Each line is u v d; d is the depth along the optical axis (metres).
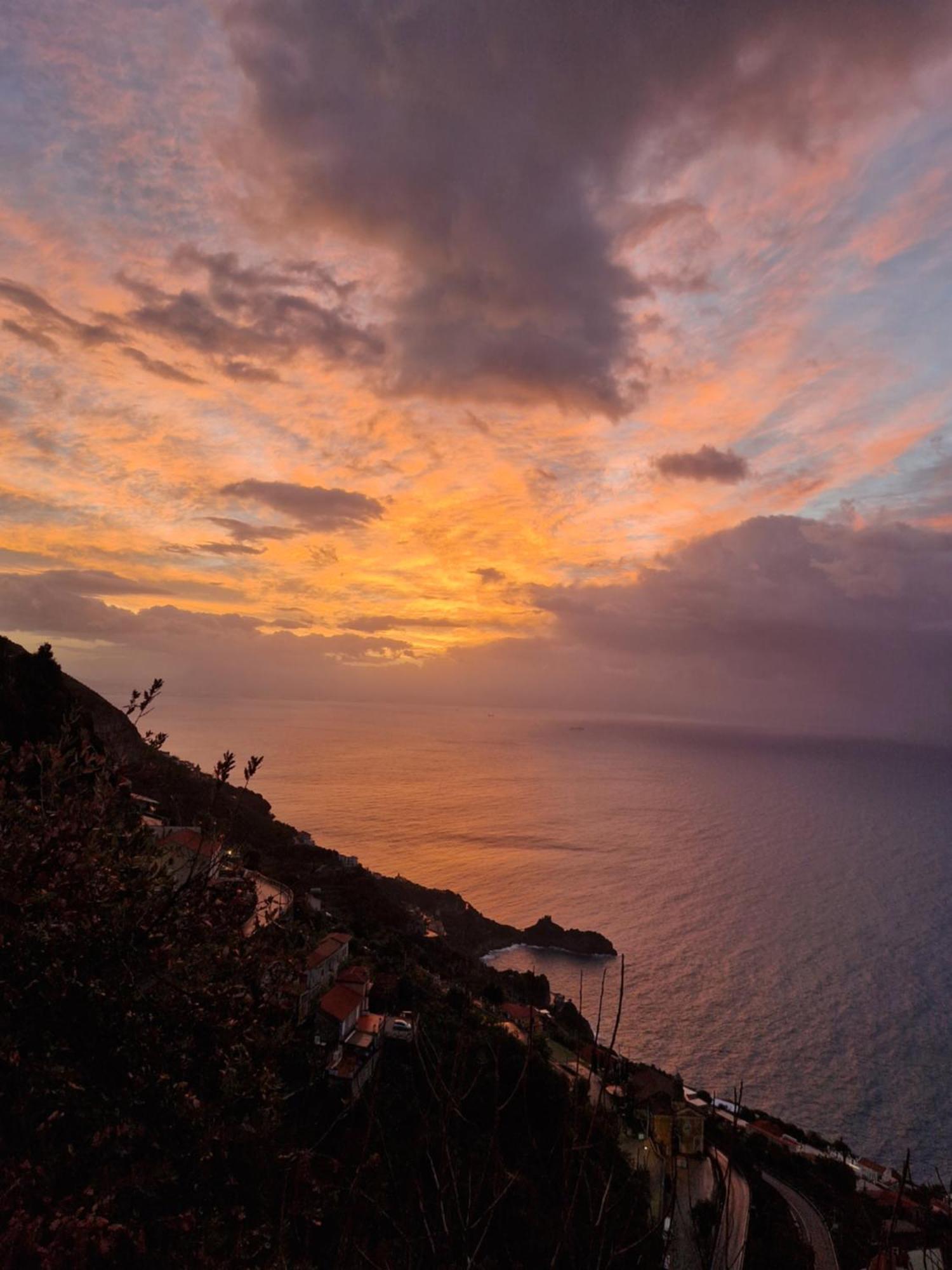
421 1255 4.23
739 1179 31.67
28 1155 5.18
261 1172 6.05
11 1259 4.57
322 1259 5.19
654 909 142.62
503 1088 14.78
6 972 6.21
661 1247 4.05
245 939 7.21
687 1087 73.88
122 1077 6.30
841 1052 89.12
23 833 6.69
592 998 97.44
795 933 135.62
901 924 146.00
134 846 7.37
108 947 6.64
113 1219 5.36
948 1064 87.50
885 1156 67.62
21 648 44.34
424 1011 28.73
